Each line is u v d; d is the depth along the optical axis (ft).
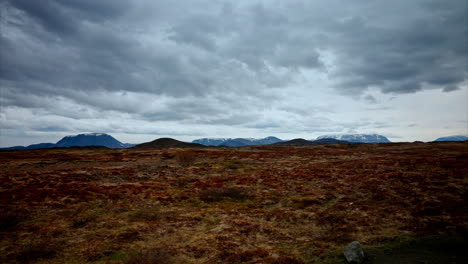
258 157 265.75
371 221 69.92
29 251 52.70
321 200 97.19
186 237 62.34
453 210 73.00
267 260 48.70
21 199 92.38
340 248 54.24
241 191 112.37
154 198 102.83
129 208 89.92
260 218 78.64
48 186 114.62
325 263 47.60
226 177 152.97
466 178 107.55
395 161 174.40
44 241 59.06
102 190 110.52
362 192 103.65
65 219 76.48
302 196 104.78
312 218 75.77
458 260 45.60
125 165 216.74
